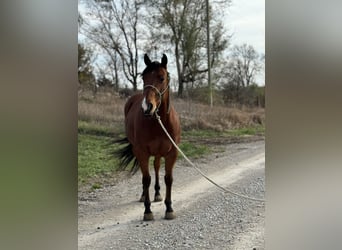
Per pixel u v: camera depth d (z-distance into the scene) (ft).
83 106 31.04
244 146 27.50
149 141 12.77
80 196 15.51
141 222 12.57
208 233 11.28
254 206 13.70
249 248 9.96
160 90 12.19
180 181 18.01
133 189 16.85
